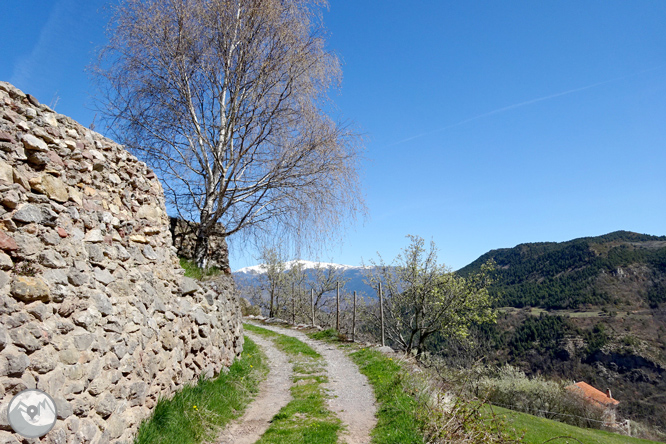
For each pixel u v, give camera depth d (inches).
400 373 347.3
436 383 323.9
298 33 402.0
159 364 208.7
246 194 412.5
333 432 233.3
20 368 115.1
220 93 407.5
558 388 1117.7
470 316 845.8
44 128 152.0
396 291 932.6
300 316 1143.0
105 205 188.7
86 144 179.9
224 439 217.8
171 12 373.7
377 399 303.0
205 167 416.8
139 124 368.2
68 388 134.6
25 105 145.0
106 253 179.8
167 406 203.3
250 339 537.0
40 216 140.6
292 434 227.8
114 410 160.7
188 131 395.5
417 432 230.5
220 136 407.8
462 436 232.5
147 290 210.7
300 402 290.2
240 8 390.6
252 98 397.1
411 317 903.7
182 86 387.2
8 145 133.6
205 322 284.4
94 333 154.9
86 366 145.9
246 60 386.0
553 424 735.7
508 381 1174.3
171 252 261.6
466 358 860.0
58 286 139.3
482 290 850.1
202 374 268.8
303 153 399.2
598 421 976.9
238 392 290.4
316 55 408.8
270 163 408.2
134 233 215.3
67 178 162.4
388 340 1013.2
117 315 174.9
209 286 321.7
